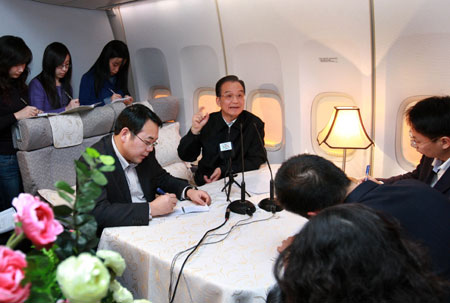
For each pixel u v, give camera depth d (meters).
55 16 3.55
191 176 3.03
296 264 0.68
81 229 0.78
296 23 2.61
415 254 0.67
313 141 2.98
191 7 3.13
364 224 0.66
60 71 2.80
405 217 1.00
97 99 3.13
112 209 1.62
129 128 1.70
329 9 2.41
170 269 1.31
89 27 3.83
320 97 2.79
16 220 0.68
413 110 1.56
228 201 1.87
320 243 0.65
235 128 2.57
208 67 3.35
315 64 2.68
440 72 2.12
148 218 1.61
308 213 1.06
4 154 2.47
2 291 0.57
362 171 2.75
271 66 2.93
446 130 1.47
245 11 2.82
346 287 0.62
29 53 2.46
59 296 0.74
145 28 3.62
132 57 3.93
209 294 1.20
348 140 2.34
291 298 0.69
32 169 2.29
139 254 1.42
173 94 3.73
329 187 1.01
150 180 2.00
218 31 3.08
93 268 0.62
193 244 1.43
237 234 1.51
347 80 2.57
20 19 3.31
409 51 2.19
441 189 1.62
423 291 0.63
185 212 1.74
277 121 3.20
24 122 2.21
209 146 2.60
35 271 0.67
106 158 0.74
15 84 2.66
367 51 2.38
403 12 2.12
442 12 1.97
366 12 2.27
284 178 1.06
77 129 2.46
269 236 1.49
